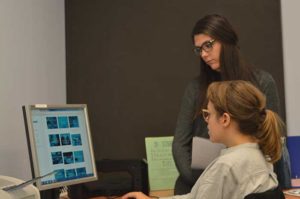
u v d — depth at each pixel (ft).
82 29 9.66
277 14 9.48
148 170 8.66
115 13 9.65
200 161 6.79
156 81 9.55
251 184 4.86
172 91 9.53
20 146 7.50
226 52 6.84
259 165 4.97
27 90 7.81
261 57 9.48
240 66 6.87
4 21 7.13
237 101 5.14
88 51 9.65
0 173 6.89
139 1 9.61
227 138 5.28
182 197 5.98
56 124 6.58
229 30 6.90
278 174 7.41
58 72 9.20
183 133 7.38
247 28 9.49
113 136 9.57
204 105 6.87
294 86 9.48
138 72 9.59
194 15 9.53
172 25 9.56
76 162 6.82
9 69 7.23
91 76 9.63
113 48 9.62
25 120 5.99
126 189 7.90
